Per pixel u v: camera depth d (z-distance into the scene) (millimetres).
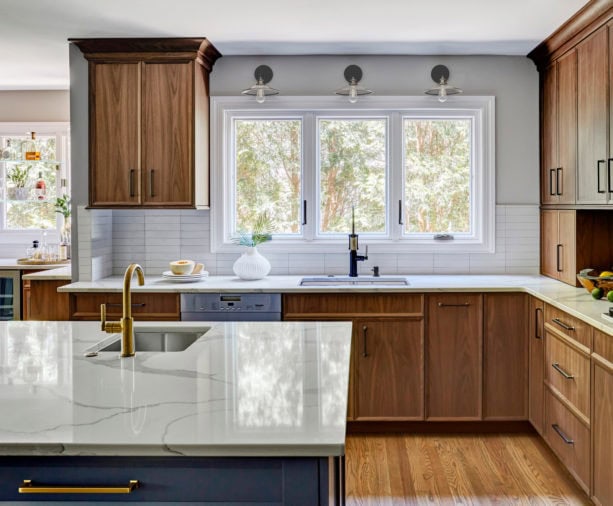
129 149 4109
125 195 4121
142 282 2152
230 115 4531
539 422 3609
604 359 2602
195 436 1289
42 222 5930
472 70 4434
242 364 1914
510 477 3219
